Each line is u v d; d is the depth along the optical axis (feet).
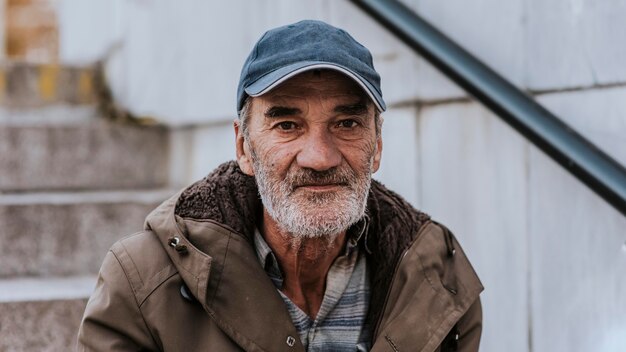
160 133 11.03
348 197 4.44
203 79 10.12
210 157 10.00
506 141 6.01
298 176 4.40
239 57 9.21
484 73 5.83
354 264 4.89
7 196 9.52
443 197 6.66
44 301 7.48
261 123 4.46
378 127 4.72
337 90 4.35
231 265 4.60
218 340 4.55
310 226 4.39
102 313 4.53
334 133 4.44
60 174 10.27
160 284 4.56
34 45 19.92
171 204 4.88
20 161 10.04
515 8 5.95
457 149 6.48
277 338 4.54
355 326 4.91
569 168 5.19
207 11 10.05
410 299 4.80
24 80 11.93
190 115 10.44
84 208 9.03
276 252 4.81
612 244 5.22
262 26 8.92
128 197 9.41
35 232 8.82
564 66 5.56
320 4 8.04
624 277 5.13
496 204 6.14
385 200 5.01
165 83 11.13
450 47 6.09
